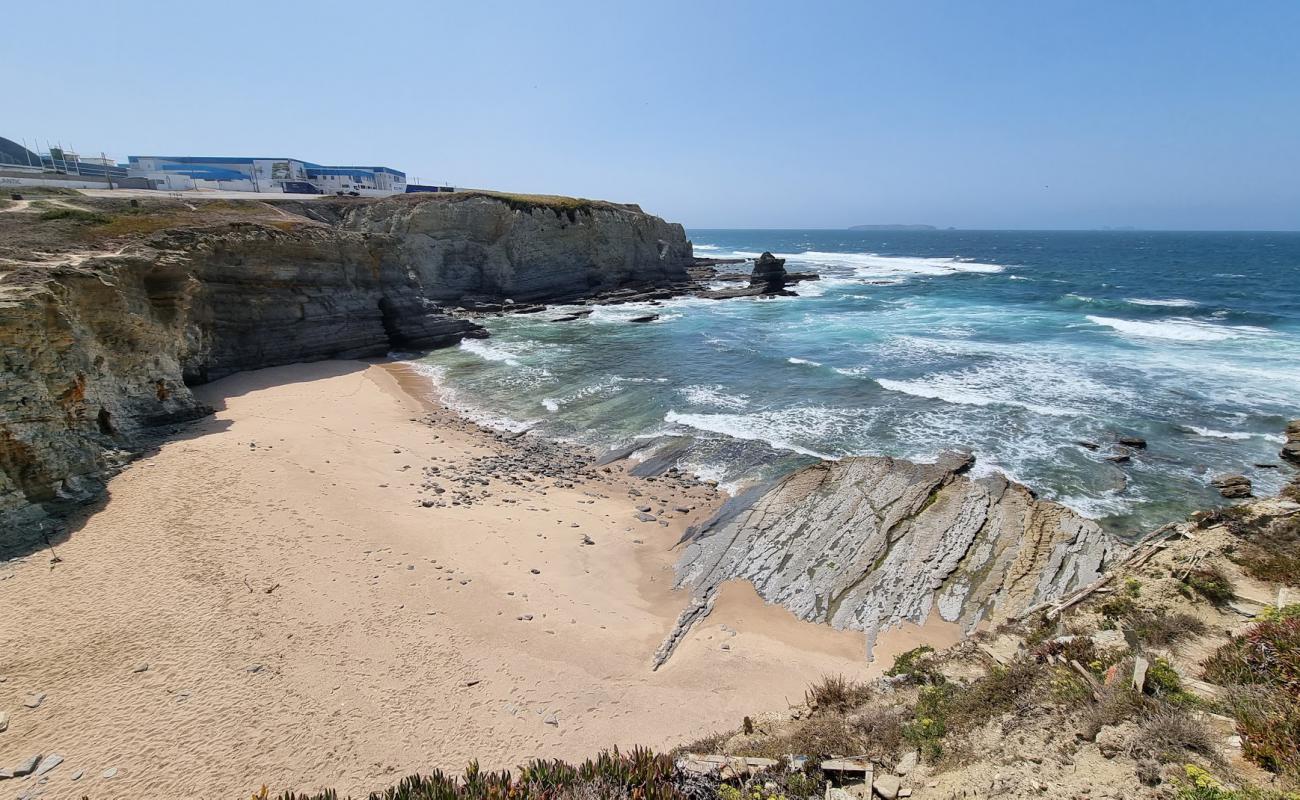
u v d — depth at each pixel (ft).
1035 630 32.96
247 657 37.09
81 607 40.14
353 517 54.60
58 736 31.07
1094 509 57.82
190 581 43.42
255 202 151.23
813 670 40.16
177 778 29.43
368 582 45.57
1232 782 17.95
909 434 76.84
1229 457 67.41
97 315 66.39
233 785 29.25
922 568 50.14
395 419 85.40
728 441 77.77
